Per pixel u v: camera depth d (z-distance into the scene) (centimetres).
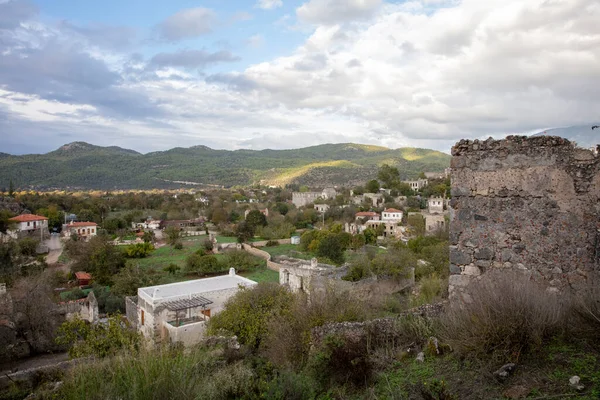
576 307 564
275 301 1698
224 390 633
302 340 884
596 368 471
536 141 675
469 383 504
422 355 610
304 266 3650
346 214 7944
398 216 7238
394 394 513
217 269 4366
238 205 11175
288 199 13438
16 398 835
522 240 682
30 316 2220
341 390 583
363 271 3048
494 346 541
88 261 4384
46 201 8969
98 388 657
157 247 6216
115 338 1233
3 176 18462
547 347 532
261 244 6191
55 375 934
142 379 623
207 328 1714
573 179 650
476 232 717
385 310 1554
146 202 10900
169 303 2261
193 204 11069
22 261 4475
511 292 574
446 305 755
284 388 614
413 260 3288
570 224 650
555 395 437
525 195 681
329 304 1032
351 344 658
